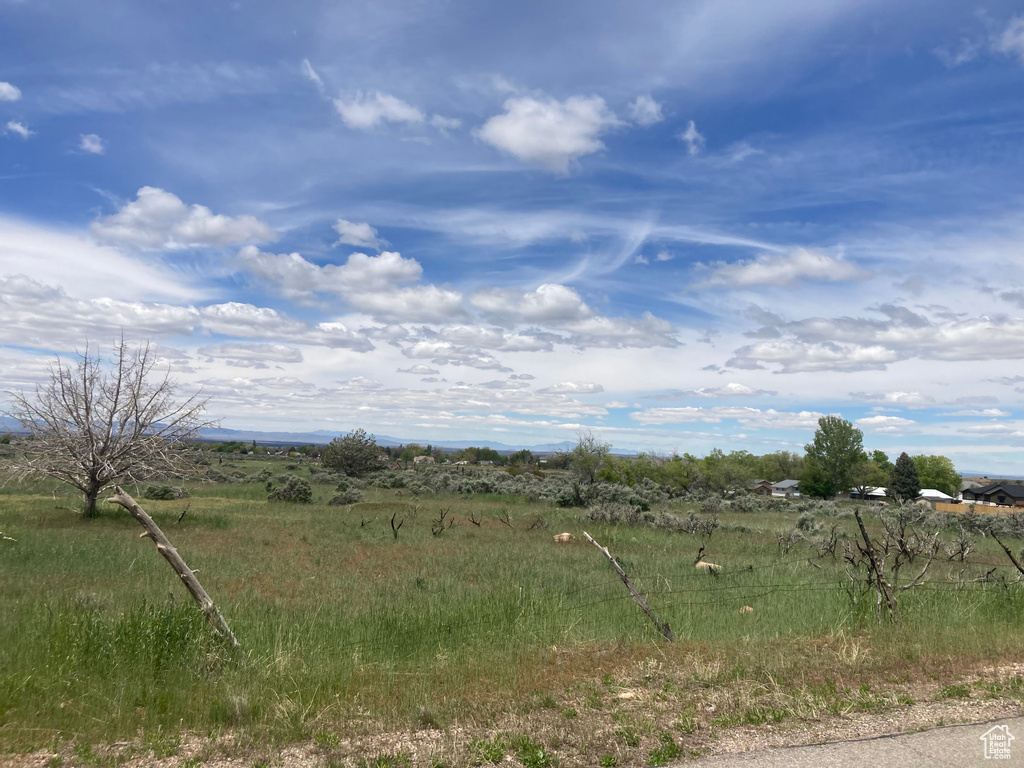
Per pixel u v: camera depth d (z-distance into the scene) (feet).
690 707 19.04
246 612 32.42
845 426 326.85
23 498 101.81
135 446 81.51
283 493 121.29
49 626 25.26
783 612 33.71
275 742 16.43
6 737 16.38
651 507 140.87
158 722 17.69
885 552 36.37
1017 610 33.94
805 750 16.01
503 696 19.93
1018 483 311.06
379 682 21.38
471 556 57.06
